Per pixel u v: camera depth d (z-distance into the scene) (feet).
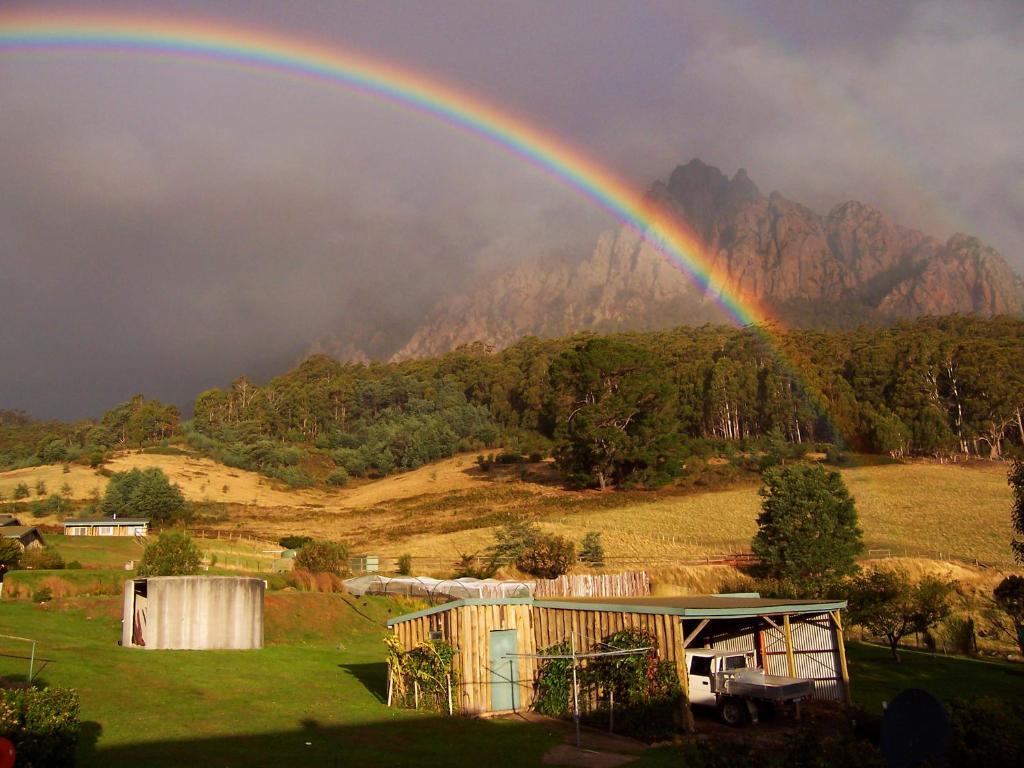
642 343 613.52
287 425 597.11
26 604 102.73
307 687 71.36
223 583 89.71
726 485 298.76
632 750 51.85
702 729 59.31
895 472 307.78
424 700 65.57
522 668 66.54
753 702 60.80
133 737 48.37
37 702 34.35
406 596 136.98
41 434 650.43
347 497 386.73
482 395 606.55
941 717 26.40
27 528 163.02
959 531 208.33
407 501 334.44
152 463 414.62
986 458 346.74
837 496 172.35
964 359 385.70
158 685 63.67
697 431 435.53
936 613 106.93
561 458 330.13
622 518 252.42
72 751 35.29
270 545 226.99
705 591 157.79
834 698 66.90
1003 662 110.11
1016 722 34.88
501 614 67.05
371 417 602.85
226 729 52.54
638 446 306.14
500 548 188.65
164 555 121.60
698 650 66.95
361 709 63.52
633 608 60.59
